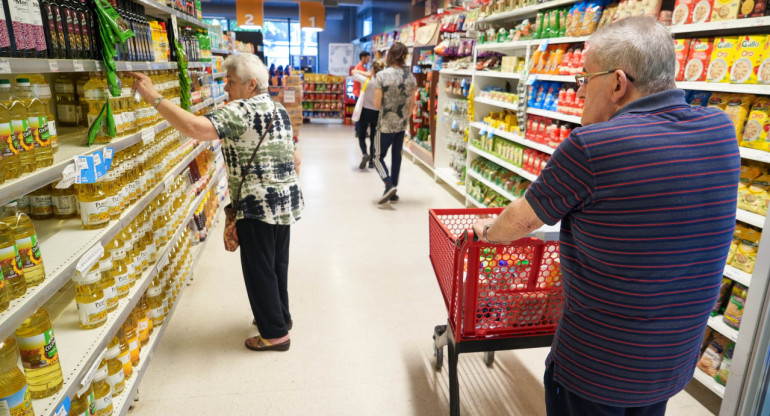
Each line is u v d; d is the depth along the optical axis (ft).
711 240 3.96
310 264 12.97
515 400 7.86
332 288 11.60
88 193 6.02
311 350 9.09
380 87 17.15
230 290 11.39
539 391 8.11
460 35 21.74
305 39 68.23
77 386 4.95
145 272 7.74
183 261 10.74
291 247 14.12
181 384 8.04
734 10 7.26
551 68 12.91
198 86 12.59
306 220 16.66
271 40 68.03
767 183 7.29
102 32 5.71
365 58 28.43
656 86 3.98
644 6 9.44
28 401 4.19
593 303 4.14
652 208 3.76
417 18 34.40
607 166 3.77
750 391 5.95
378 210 18.06
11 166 4.17
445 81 22.65
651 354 4.08
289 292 11.35
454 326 6.71
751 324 5.78
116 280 6.66
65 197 6.27
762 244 5.58
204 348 9.07
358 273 12.48
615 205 3.80
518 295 6.45
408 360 8.84
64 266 4.91
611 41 4.05
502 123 16.11
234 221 8.15
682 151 3.78
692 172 3.78
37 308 4.22
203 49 13.88
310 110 46.26
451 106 22.00
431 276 12.39
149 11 9.41
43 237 5.70
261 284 8.50
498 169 16.61
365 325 9.98
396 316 10.37
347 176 23.43
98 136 6.14
